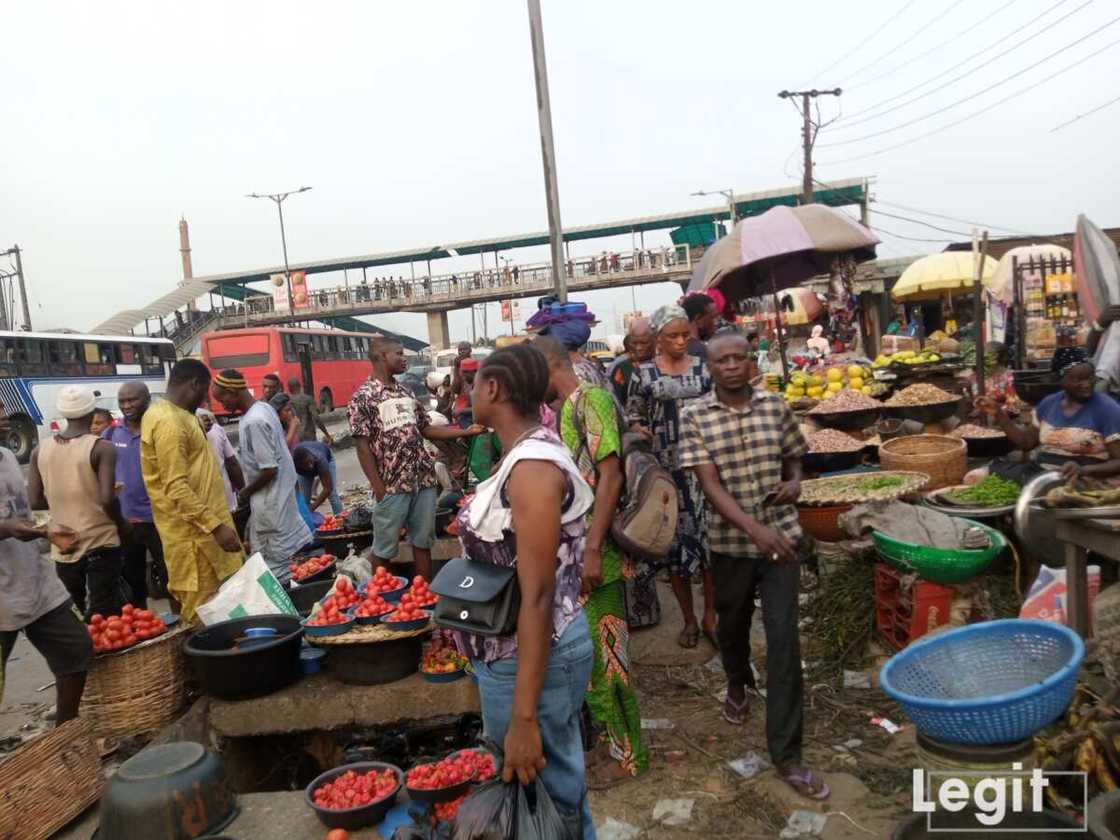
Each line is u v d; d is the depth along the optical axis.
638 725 3.57
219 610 4.24
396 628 3.74
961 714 2.28
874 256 8.54
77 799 3.41
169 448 4.30
